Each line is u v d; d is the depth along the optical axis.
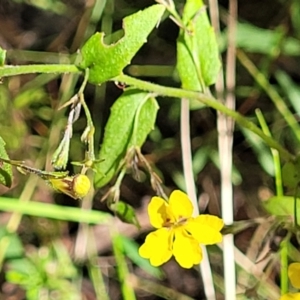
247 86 0.37
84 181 0.27
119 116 0.30
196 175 0.37
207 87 0.31
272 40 0.37
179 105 0.37
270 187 0.37
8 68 0.28
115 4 0.37
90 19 0.37
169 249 0.28
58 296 0.35
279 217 0.30
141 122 0.30
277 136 0.36
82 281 0.37
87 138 0.28
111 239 0.36
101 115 0.37
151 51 0.38
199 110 0.37
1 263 0.35
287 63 0.38
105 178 0.30
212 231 0.28
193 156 0.37
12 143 0.37
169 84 0.37
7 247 0.35
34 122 0.37
